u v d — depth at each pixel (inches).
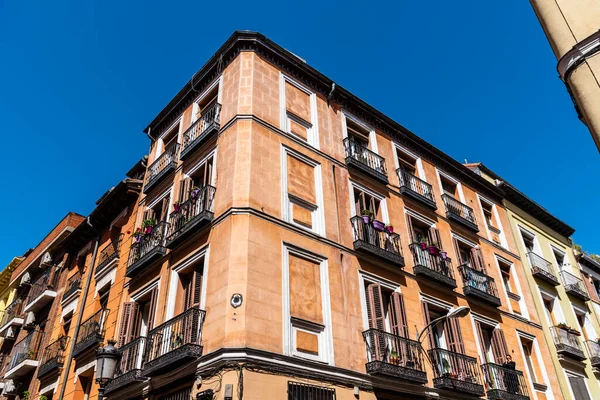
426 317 565.0
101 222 788.6
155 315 504.4
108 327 603.2
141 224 629.3
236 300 407.5
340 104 669.9
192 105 662.5
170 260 529.0
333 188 567.2
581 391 741.3
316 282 479.5
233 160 501.7
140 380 467.8
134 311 550.0
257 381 377.7
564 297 890.1
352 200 582.9
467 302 648.4
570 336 806.5
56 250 935.0
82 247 832.3
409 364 492.7
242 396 362.9
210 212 487.8
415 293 575.8
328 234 521.0
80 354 639.1
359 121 685.3
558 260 997.2
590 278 1046.4
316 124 605.9
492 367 596.1
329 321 461.4
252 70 575.2
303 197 528.4
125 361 496.4
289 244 474.9
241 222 452.4
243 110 538.9
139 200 694.5
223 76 613.0
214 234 472.4
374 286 522.9
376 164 655.8
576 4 359.6
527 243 933.2
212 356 393.1
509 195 935.7
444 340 584.1
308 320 446.9
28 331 886.4
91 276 733.9
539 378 694.5
